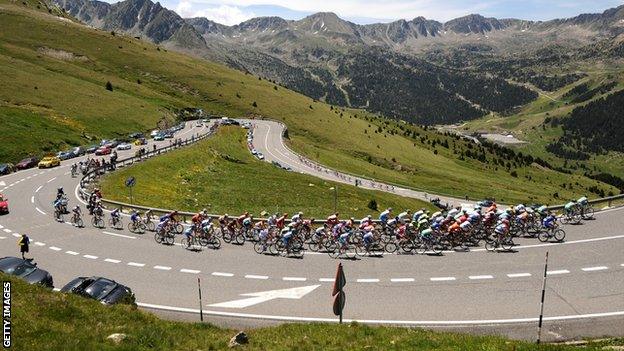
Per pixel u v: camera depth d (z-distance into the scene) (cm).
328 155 16062
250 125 17775
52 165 8775
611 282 3014
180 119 17700
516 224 4053
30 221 4956
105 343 1897
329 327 2277
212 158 10050
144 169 7619
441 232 3828
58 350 1772
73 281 2734
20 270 2784
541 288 2984
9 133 9869
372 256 3700
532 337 2406
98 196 5462
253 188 7825
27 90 13488
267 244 3897
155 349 1917
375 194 9444
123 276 3384
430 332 2241
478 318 2634
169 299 2997
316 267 3503
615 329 2452
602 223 4272
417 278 3225
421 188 14388
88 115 13300
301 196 7675
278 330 2278
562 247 3691
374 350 1944
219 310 2834
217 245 4078
